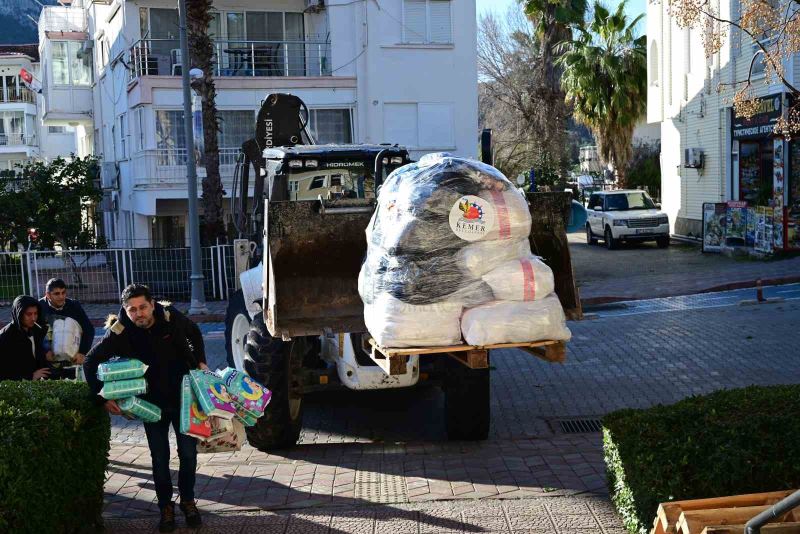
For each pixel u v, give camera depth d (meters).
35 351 8.09
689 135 29.72
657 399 10.45
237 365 10.41
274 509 6.58
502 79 45.28
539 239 7.16
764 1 15.49
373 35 28.20
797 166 23.19
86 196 26.52
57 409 5.66
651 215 29.53
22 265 21.03
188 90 19.58
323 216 7.45
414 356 8.38
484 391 8.73
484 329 5.86
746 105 16.70
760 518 4.04
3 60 61.41
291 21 30.05
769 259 23.25
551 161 34.75
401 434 9.52
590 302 19.03
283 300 7.61
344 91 28.50
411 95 28.59
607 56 37.38
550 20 36.31
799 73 22.58
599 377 11.70
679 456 5.04
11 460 4.98
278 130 12.19
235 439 6.33
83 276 21.14
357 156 9.66
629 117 38.44
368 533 5.92
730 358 12.33
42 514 5.24
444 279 5.92
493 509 6.27
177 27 29.83
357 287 7.68
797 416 5.32
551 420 9.77
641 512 5.20
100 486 6.20
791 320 14.84
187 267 21.25
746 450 5.02
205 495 7.04
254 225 10.66
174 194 27.77
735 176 26.91
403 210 5.93
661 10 31.33
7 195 24.67
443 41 28.61
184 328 6.33
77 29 40.81
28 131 61.47
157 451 6.20
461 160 6.07
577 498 6.45
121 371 5.95
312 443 9.17
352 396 11.30
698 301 18.09
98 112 38.44
